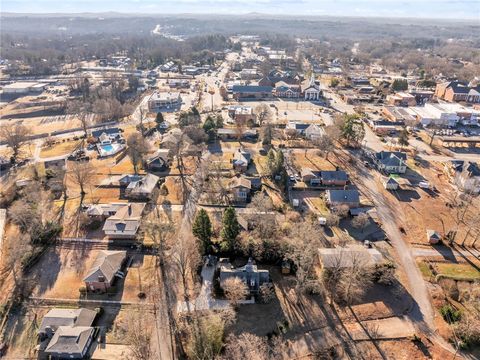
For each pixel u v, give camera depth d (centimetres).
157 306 6712
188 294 6950
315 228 8538
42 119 17488
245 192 9994
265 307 6712
